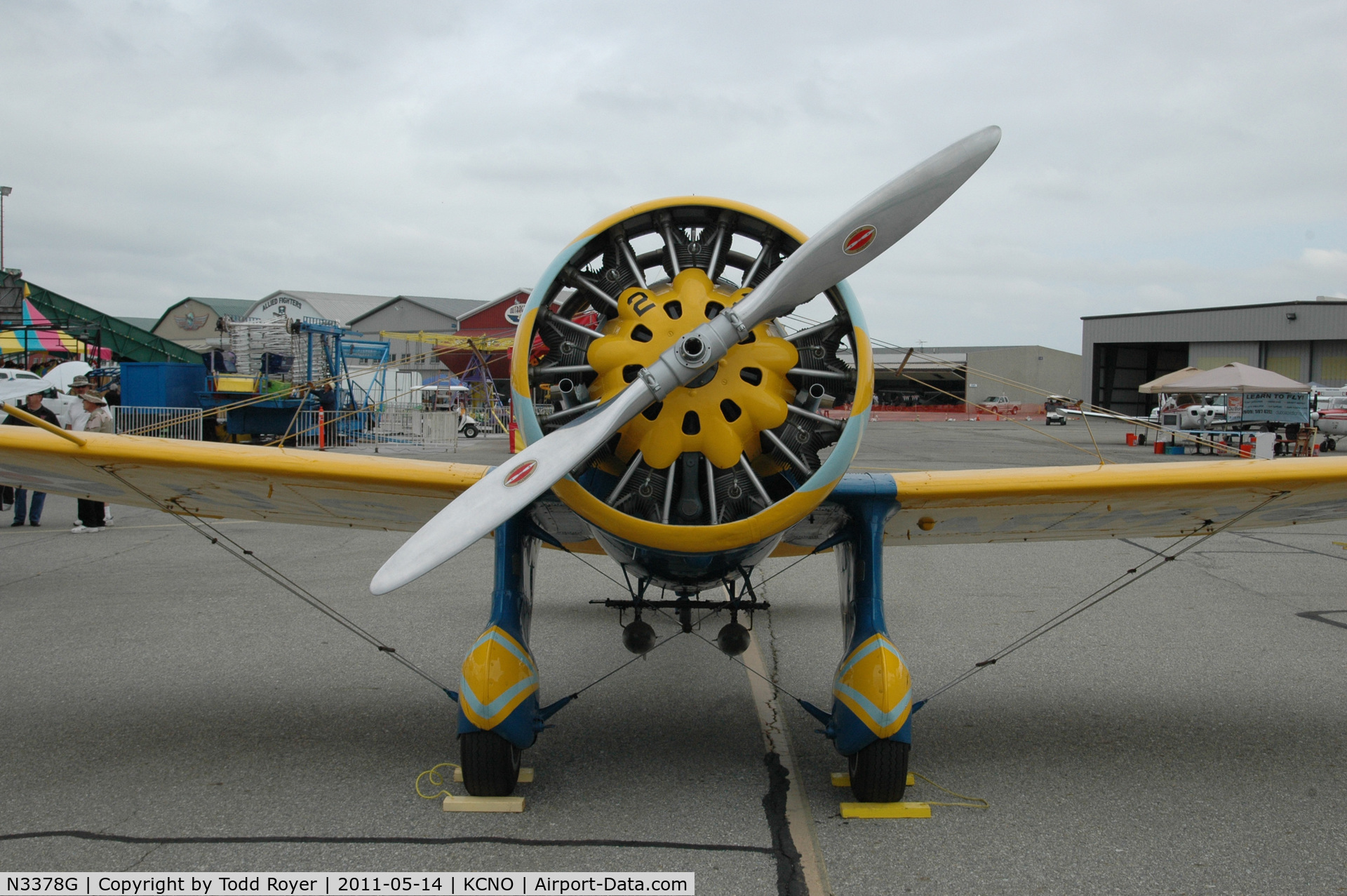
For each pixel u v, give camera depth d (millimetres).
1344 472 3297
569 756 3760
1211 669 5066
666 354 2773
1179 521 4066
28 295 26062
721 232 3182
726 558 3035
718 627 6074
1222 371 23156
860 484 3473
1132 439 26031
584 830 3061
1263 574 8016
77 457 3396
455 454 18188
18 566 8125
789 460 2963
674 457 2918
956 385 48406
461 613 6379
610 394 2916
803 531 4027
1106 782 3500
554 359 3176
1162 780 3520
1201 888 2686
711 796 3348
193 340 62156
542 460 2756
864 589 3572
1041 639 5699
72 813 3160
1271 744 3922
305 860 2838
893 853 2906
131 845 2932
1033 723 4191
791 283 2795
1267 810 3248
